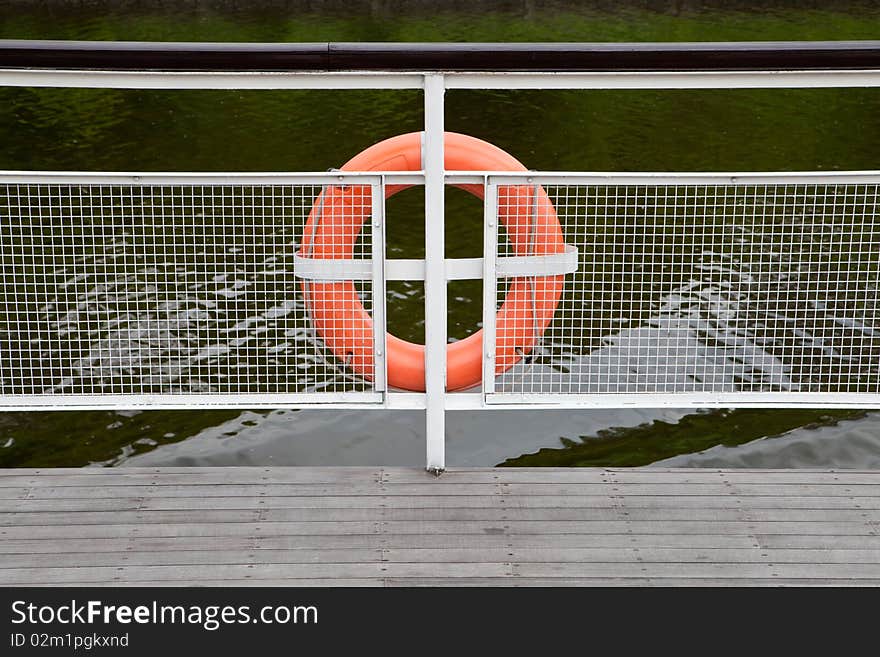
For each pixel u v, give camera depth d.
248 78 3.25
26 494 3.46
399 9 20.89
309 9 20.86
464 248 8.44
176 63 3.17
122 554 3.13
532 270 3.57
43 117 12.94
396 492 3.47
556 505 3.40
